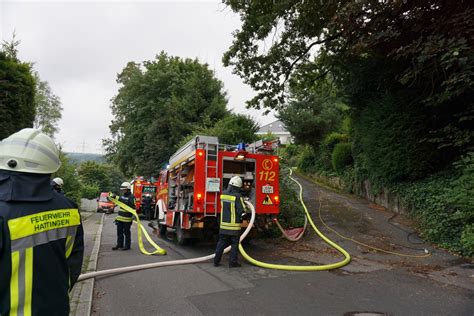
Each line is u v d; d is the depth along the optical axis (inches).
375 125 450.9
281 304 185.3
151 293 208.1
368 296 197.9
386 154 431.2
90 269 271.0
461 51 276.1
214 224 335.0
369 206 502.9
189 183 350.9
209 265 281.6
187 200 360.5
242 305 184.1
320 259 295.1
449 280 228.7
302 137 874.1
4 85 297.7
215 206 327.6
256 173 345.7
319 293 204.1
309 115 840.9
